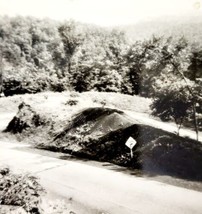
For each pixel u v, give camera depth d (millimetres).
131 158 12719
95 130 15688
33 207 8383
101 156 13805
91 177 10984
